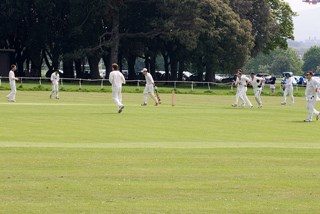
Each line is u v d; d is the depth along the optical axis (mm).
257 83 95375
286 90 110375
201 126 63750
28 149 44781
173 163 39969
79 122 64438
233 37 189625
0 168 37219
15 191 31359
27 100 99000
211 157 42688
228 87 183000
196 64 197375
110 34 189375
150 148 46656
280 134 58562
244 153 44906
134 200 30000
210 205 29344
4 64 175500
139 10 193125
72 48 190750
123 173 36281
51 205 28859
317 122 71312
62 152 43688
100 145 48031
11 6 184750
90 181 33938
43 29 190750
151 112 78438
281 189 32906
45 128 58500
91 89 136500
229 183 34094
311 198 31109
